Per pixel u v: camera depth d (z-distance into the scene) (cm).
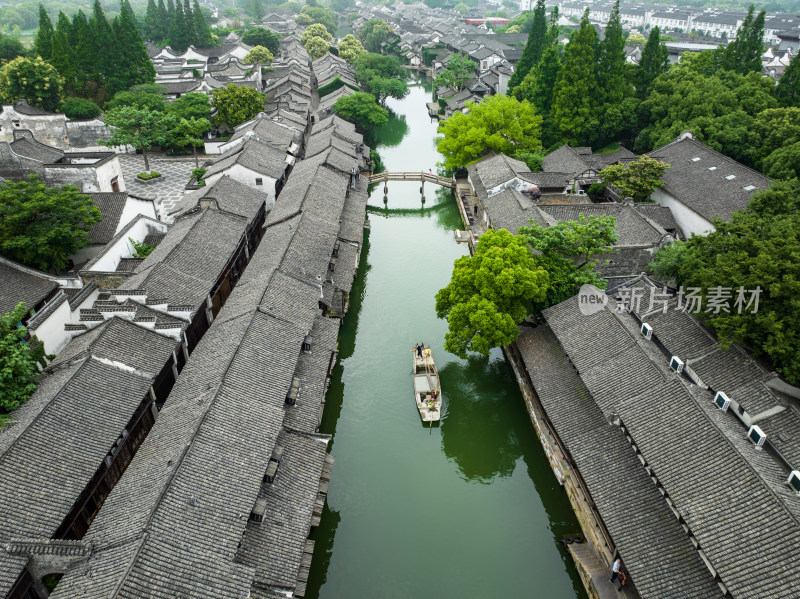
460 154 8100
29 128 8338
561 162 7500
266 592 2555
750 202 4325
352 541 3347
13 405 3225
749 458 2753
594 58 8200
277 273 4372
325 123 9200
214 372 3312
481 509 3594
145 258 5050
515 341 4469
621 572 2920
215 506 2584
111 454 3144
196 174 7838
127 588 2134
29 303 4241
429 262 6450
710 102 7250
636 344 3575
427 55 16612
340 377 4625
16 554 2355
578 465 3294
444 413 4334
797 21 18762
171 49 14550
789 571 2267
